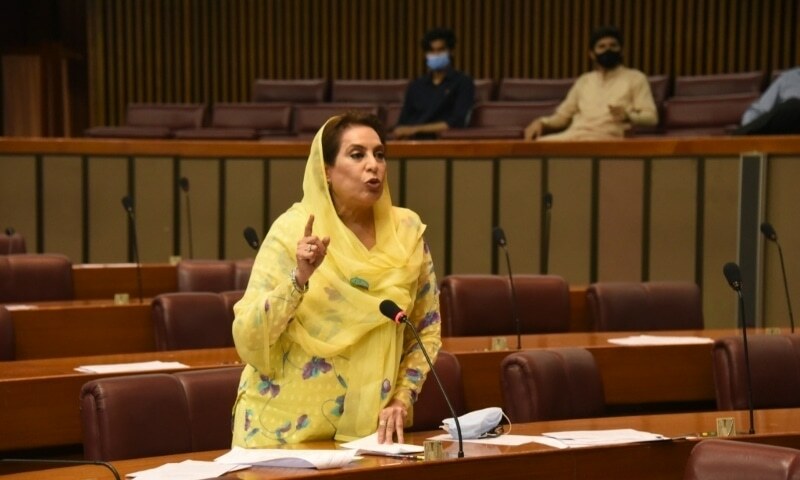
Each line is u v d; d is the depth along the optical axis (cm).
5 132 2288
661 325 1019
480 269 1386
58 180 1462
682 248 1309
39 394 718
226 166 1456
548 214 1362
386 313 506
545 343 893
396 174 1401
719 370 763
